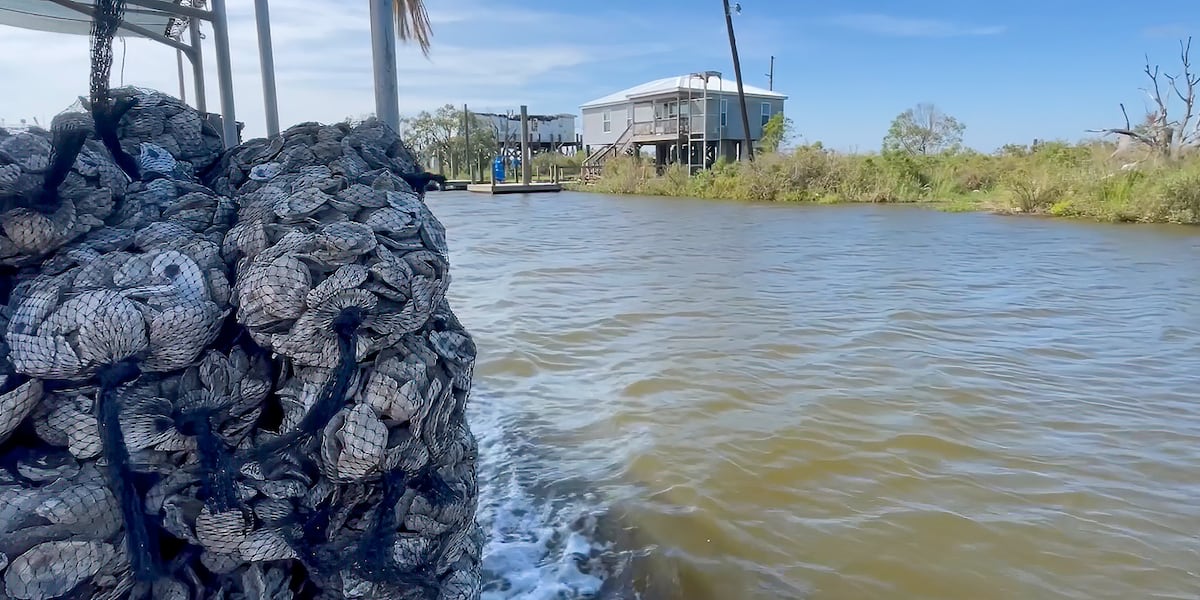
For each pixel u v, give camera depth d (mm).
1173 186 20234
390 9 4375
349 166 2535
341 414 2039
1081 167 24562
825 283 11133
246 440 2172
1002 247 15508
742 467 4770
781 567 3723
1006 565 3742
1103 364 6973
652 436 5242
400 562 2225
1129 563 3750
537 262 13234
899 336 7973
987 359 7113
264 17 6781
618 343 7676
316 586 2328
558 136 63781
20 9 6648
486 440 5203
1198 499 4391
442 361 2328
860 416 5621
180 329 1886
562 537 3982
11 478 1794
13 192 1907
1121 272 12172
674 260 13547
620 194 38344
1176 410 5781
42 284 1896
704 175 36125
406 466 2178
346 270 1973
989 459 4906
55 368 1749
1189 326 8430
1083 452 5016
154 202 2320
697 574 3658
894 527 4078
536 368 6832
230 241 2184
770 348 7465
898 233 18391
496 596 3471
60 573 1741
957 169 32188
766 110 47094
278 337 2002
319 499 2123
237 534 2010
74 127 2055
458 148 58406
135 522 1852
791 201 31781
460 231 18891
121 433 1824
